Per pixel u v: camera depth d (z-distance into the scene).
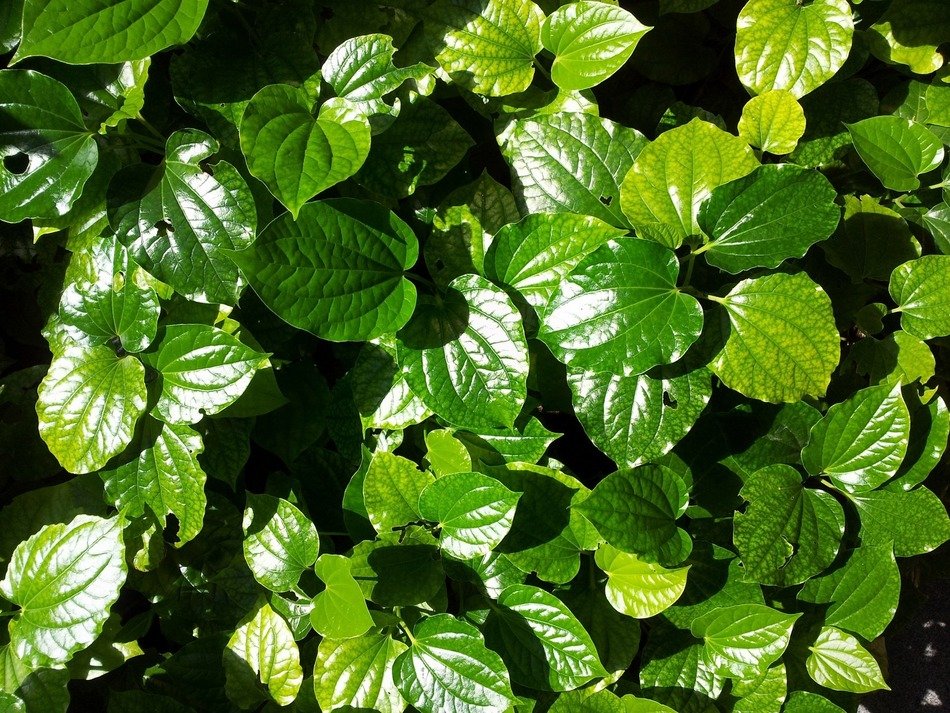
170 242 0.53
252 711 0.65
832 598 0.62
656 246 0.53
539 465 0.60
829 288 0.66
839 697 0.67
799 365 0.54
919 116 0.64
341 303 0.52
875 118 0.60
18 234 0.65
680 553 0.58
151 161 0.60
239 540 0.68
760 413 0.62
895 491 0.61
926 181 0.64
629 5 0.66
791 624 0.58
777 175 0.53
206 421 0.61
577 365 0.53
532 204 0.59
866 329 0.64
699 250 0.55
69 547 0.56
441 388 0.55
